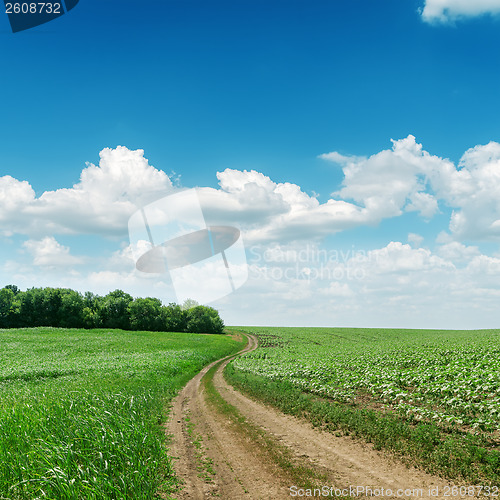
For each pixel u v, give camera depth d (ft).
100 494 20.59
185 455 33.32
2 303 313.12
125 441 28.55
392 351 118.11
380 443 32.19
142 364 106.83
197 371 116.47
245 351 218.38
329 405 47.88
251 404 56.80
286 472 27.89
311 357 127.85
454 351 95.04
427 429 33.14
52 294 323.37
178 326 307.37
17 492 20.95
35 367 108.06
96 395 46.19
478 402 42.68
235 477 27.55
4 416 32.86
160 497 23.68
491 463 25.14
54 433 29.53
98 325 319.68
